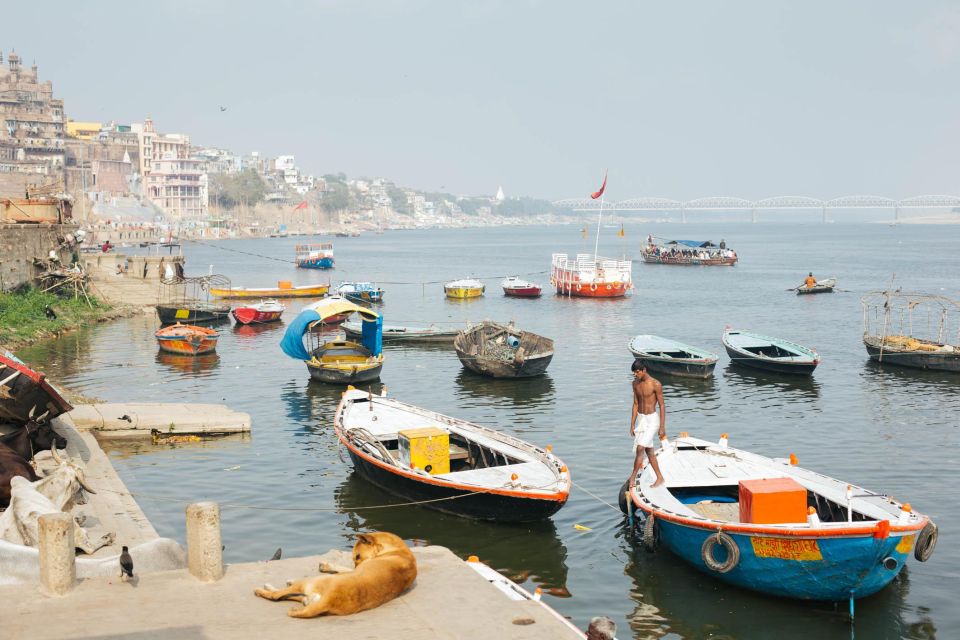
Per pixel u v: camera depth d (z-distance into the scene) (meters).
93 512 18.36
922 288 94.19
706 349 51.88
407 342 53.41
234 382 41.50
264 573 11.31
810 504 20.06
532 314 71.38
